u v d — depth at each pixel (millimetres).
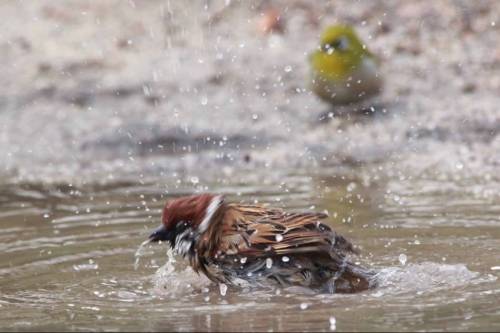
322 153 15250
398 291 8445
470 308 7867
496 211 11352
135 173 14492
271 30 20797
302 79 18469
